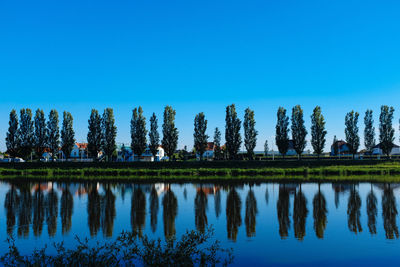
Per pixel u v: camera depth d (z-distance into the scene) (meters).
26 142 72.50
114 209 25.05
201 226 18.95
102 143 73.25
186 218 21.33
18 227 19.19
